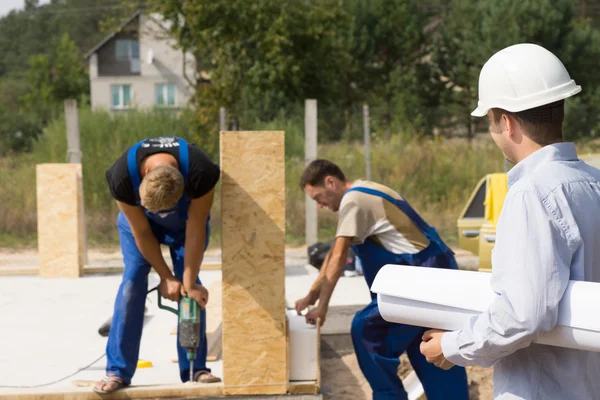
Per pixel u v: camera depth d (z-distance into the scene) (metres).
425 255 6.57
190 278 6.66
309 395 6.86
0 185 22.83
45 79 84.06
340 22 39.53
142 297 6.87
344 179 7.05
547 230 3.21
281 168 6.67
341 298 11.68
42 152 23.56
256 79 33.44
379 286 3.88
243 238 6.73
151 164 6.07
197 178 6.15
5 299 11.80
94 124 23.41
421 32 54.34
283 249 6.75
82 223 14.44
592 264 3.37
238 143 6.63
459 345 3.45
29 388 7.09
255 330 6.80
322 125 24.05
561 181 3.34
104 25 43.75
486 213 11.77
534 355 3.44
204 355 7.16
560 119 3.53
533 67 3.51
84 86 83.88
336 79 47.62
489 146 24.88
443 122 28.16
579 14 72.81
